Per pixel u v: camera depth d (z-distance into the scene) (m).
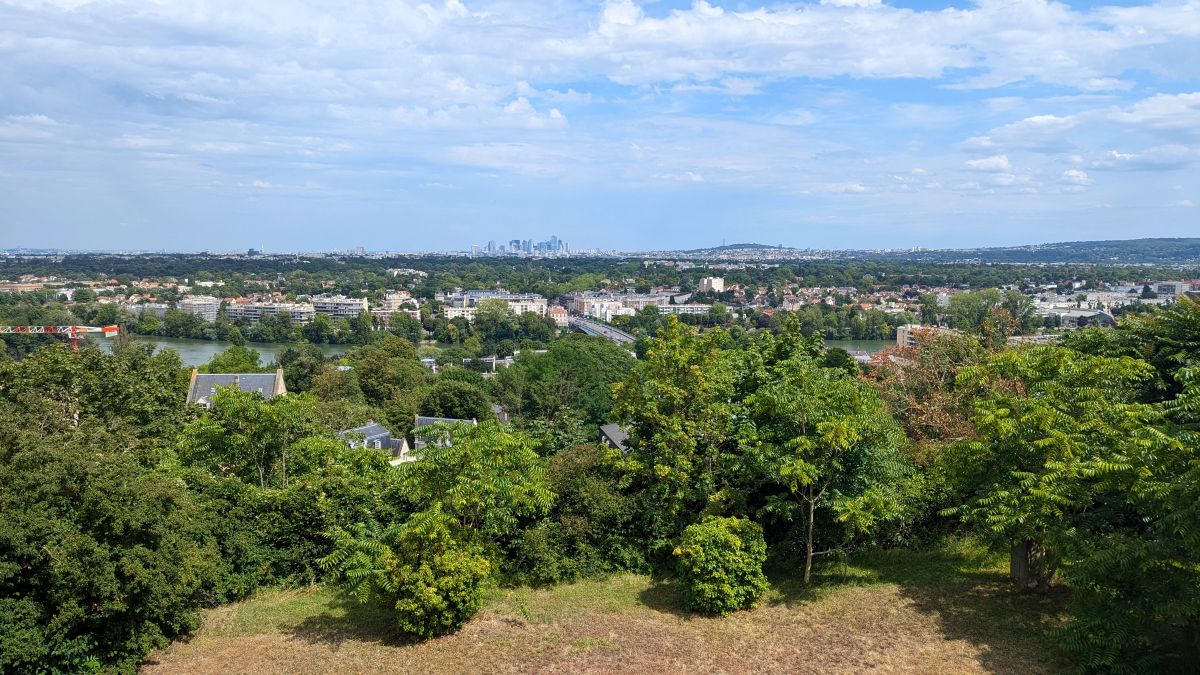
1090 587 10.41
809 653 11.81
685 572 13.89
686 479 15.36
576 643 12.37
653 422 16.16
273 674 11.48
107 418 24.27
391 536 13.73
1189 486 9.27
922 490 15.99
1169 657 10.55
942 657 11.48
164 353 43.47
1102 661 10.06
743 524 13.97
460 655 12.04
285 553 15.56
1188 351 15.45
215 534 14.85
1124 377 13.53
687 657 11.80
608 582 15.52
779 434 14.38
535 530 15.62
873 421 13.70
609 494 16.36
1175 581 9.60
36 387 23.80
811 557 15.88
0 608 10.23
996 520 12.06
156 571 11.35
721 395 16.30
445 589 12.42
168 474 15.18
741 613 13.49
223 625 13.52
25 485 10.91
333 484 16.17
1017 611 12.96
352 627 13.34
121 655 11.43
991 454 13.05
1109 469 10.74
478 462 13.02
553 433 33.78
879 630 12.52
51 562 10.37
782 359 17.83
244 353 74.12
